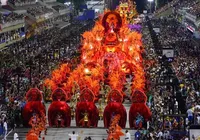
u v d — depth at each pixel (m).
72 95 102.38
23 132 84.75
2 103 94.12
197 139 67.56
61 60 146.25
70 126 88.50
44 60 142.00
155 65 130.62
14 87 106.25
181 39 197.62
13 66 128.88
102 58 121.25
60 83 108.94
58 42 180.88
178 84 99.00
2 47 173.25
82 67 115.25
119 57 121.44
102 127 87.75
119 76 114.94
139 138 77.69
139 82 107.00
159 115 84.31
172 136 75.69
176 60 137.12
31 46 179.62
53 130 86.00
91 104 88.44
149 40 194.38
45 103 105.19
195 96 95.38
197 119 79.94
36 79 116.50
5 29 180.00
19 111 89.00
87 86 102.94
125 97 108.69
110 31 123.75
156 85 105.50
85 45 124.31
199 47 164.88
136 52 125.50
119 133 75.19
